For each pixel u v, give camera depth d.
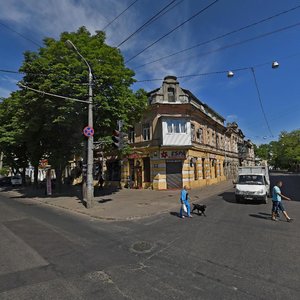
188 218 11.32
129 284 4.76
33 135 20.23
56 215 12.54
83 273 5.28
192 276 5.11
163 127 24.05
